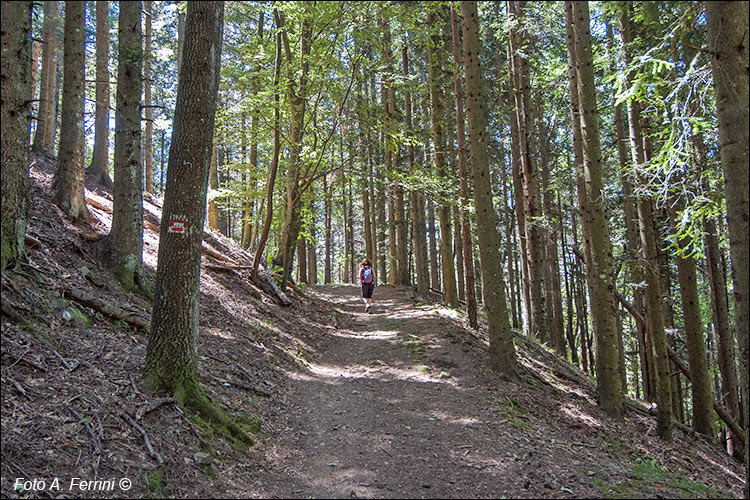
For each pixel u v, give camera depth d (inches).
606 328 348.5
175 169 218.8
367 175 503.8
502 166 772.0
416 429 247.6
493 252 365.7
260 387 274.5
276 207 628.1
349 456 214.7
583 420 316.8
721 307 491.2
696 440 382.9
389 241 962.1
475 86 359.3
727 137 164.2
